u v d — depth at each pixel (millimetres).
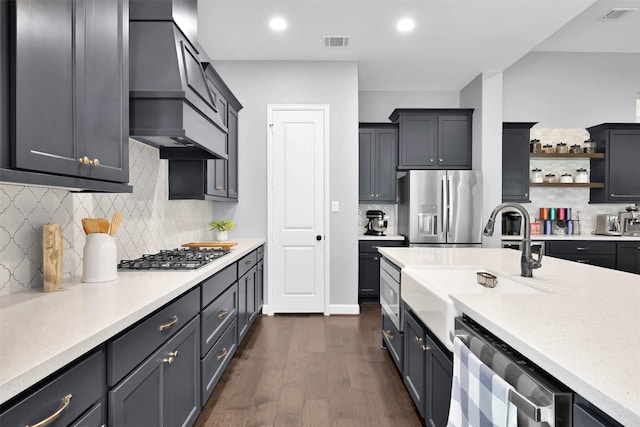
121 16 1553
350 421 2006
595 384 639
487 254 2686
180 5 2062
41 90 1077
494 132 4418
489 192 4410
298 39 3527
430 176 4316
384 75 4527
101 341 1000
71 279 1698
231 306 2568
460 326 1253
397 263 2377
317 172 4043
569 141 4957
